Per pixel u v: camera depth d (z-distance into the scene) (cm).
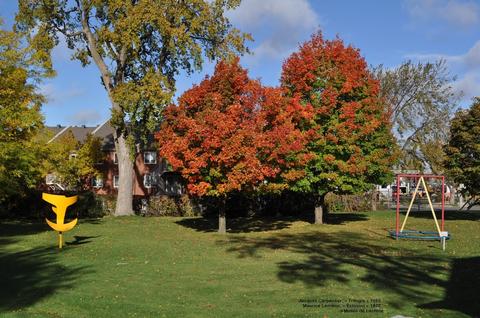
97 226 2377
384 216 3008
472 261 1340
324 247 1647
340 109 2295
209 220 2789
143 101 2744
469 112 2545
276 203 3173
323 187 2344
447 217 2934
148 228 2300
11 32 2108
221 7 2891
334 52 2336
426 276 1129
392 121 4325
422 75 4347
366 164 2300
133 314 820
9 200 3006
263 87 2091
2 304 892
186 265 1284
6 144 1988
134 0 2917
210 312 830
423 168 4334
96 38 3053
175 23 2842
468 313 815
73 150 4784
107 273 1177
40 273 1185
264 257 1422
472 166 2483
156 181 5247
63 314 823
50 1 2891
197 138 1894
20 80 2034
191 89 2053
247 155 1878
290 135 2041
